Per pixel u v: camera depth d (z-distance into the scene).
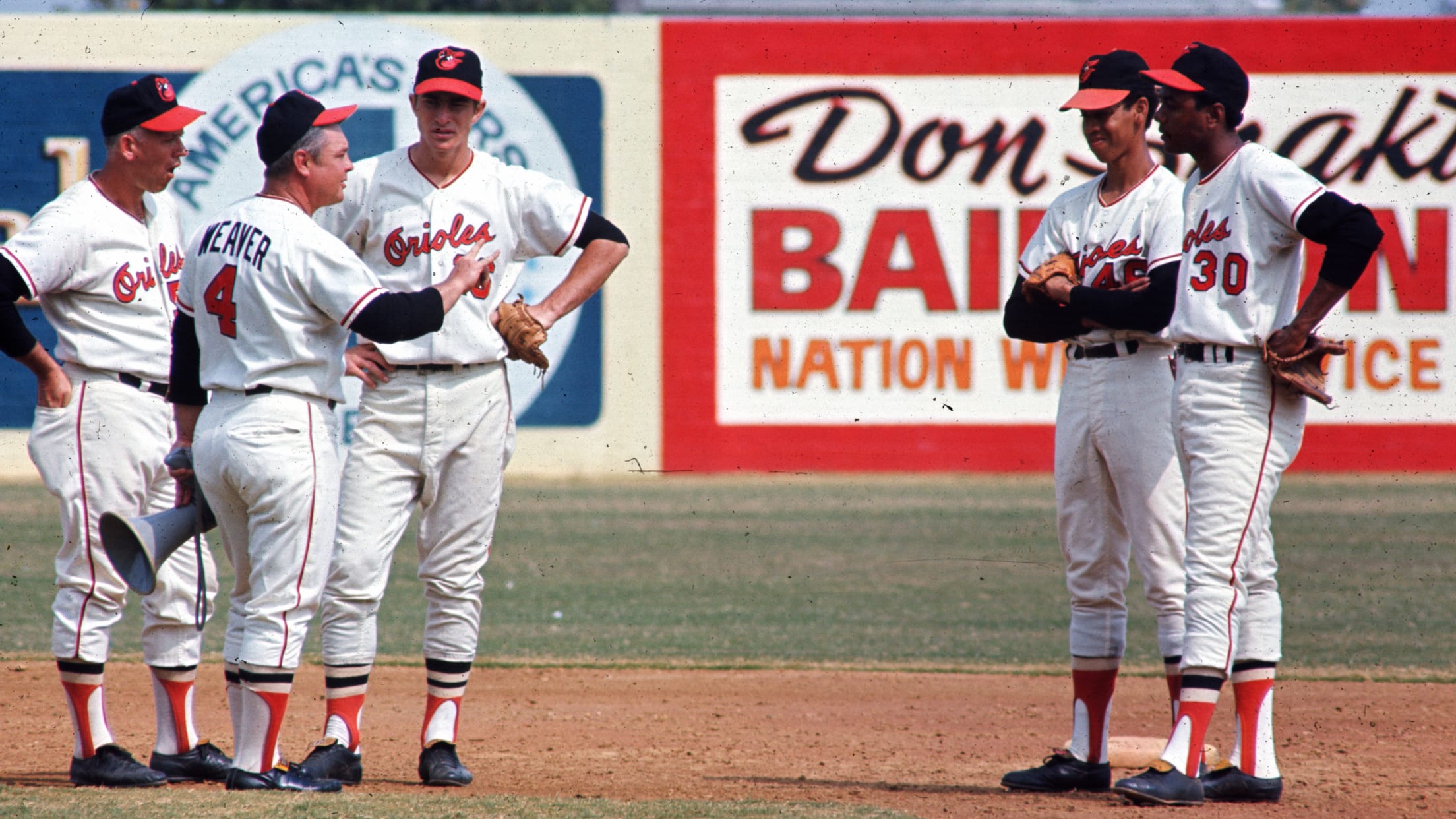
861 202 59.19
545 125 58.62
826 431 59.41
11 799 13.57
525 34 58.47
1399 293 58.03
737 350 59.19
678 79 58.91
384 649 26.75
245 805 13.33
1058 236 17.03
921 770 17.92
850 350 59.28
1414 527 44.53
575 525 45.06
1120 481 16.30
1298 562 38.25
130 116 15.84
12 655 25.19
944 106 59.03
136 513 16.22
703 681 24.45
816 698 23.14
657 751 18.97
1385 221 58.16
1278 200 14.86
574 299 16.72
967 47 58.91
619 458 58.94
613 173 58.81
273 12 64.19
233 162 57.41
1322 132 58.34
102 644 15.98
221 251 14.21
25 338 15.02
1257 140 58.56
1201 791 15.23
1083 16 58.72
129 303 16.03
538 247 16.94
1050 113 59.03
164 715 16.61
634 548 40.56
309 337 14.21
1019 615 31.30
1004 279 59.28
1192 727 15.21
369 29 57.84
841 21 58.81
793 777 17.23
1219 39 58.41
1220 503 15.24
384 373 15.84
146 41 57.00
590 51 58.66
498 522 45.75
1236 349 15.27
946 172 59.12
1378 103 58.12
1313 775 17.38
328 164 14.57
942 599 33.25
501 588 34.47
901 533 43.25
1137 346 16.19
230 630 15.67
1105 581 16.56
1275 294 15.30
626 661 26.14
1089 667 16.50
